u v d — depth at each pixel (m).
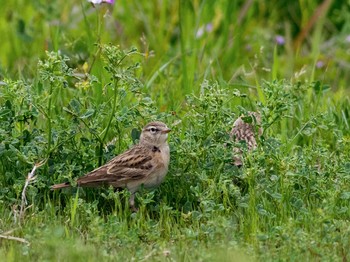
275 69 16.08
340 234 11.35
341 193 12.16
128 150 12.55
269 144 12.68
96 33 15.91
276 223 11.84
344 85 17.88
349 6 20.52
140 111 12.82
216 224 11.22
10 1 19.61
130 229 11.48
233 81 16.98
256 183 12.30
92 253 10.72
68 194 12.37
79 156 12.70
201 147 12.59
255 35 19.56
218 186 12.22
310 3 20.56
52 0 19.42
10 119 12.52
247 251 10.87
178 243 11.17
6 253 10.86
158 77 16.45
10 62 17.92
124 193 11.98
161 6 19.11
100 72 14.70
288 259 10.67
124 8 19.31
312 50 18.73
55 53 12.33
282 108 12.73
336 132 14.16
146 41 18.02
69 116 14.38
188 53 17.52
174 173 12.62
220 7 19.11
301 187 12.55
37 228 11.05
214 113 12.65
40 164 12.30
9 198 12.12
